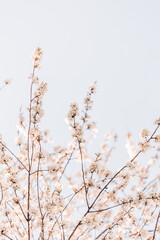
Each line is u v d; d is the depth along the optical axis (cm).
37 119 442
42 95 442
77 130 439
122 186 448
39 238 420
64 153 543
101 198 521
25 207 467
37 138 448
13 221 470
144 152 407
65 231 468
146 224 465
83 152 551
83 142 439
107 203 486
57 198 431
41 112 441
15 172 434
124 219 443
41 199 482
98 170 427
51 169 445
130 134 485
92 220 416
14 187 422
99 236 430
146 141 402
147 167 570
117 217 446
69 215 523
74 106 454
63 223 441
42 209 452
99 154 434
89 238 489
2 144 421
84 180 416
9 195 445
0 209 471
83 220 411
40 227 441
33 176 496
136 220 459
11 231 457
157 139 400
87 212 408
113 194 445
